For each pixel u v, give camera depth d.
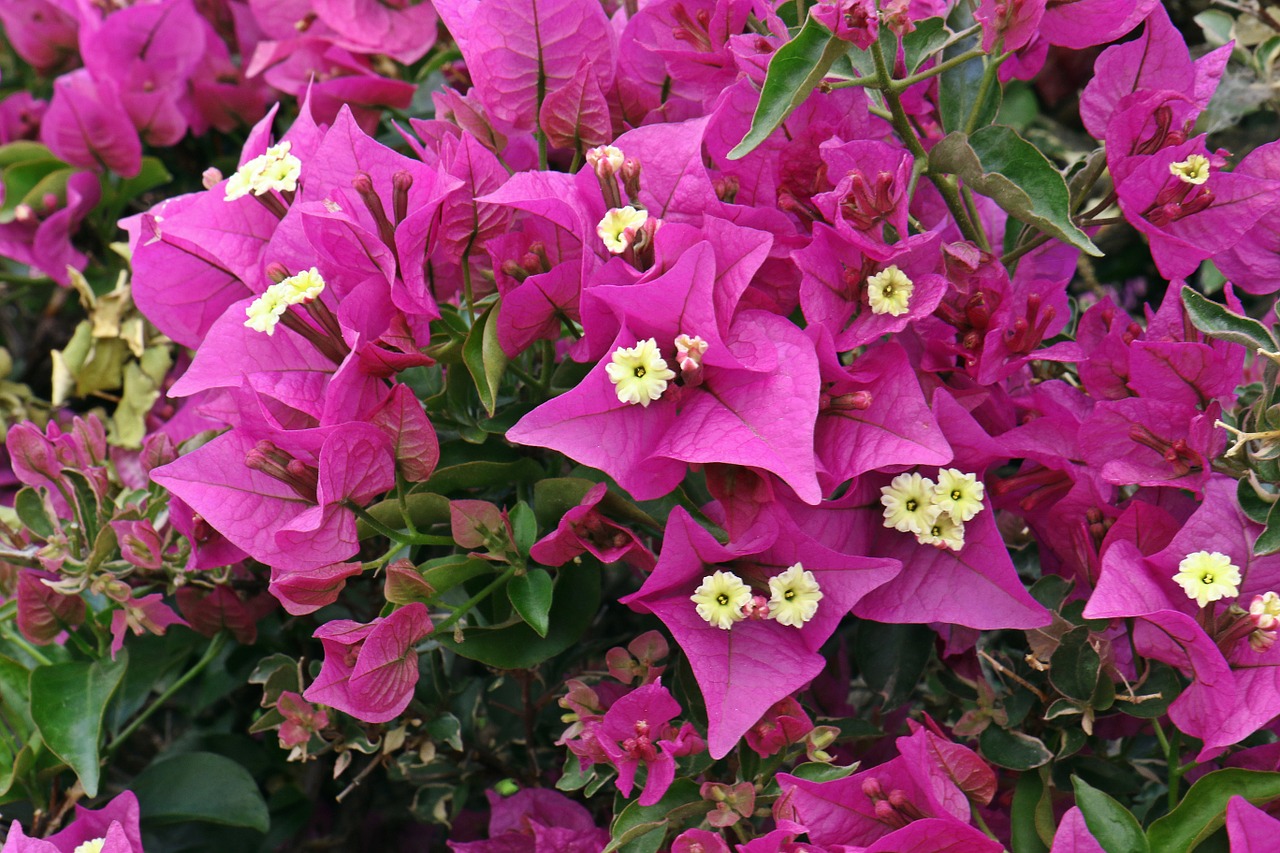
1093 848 0.34
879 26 0.36
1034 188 0.36
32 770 0.41
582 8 0.38
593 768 0.37
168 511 0.41
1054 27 0.37
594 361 0.36
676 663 0.38
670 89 0.40
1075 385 0.40
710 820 0.35
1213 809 0.35
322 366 0.36
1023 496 0.37
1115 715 0.37
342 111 0.37
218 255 0.38
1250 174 0.37
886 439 0.35
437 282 0.38
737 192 0.37
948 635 0.37
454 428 0.38
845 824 0.35
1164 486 0.36
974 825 0.37
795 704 0.35
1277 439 0.34
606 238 0.35
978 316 0.36
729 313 0.35
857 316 0.36
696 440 0.34
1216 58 0.38
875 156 0.36
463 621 0.38
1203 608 0.35
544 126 0.38
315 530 0.35
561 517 0.37
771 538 0.35
